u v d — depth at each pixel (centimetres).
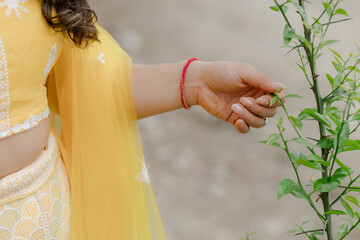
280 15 712
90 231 133
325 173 107
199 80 137
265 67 578
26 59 109
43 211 117
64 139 139
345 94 102
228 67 130
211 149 417
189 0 736
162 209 344
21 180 113
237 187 373
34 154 117
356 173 370
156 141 422
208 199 359
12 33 106
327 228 105
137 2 703
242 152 414
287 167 397
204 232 326
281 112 468
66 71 135
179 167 390
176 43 626
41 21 111
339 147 101
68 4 113
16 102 110
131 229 137
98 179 134
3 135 109
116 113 137
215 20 696
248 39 653
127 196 136
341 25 664
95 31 120
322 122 101
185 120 455
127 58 141
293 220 339
